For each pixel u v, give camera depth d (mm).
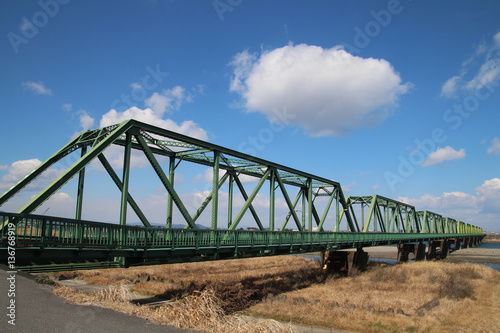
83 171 20953
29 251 12859
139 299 22906
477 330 17266
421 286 29031
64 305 14383
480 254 88000
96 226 15133
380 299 23859
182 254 19453
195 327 13305
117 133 18047
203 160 27391
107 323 12539
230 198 29469
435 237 72312
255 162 28984
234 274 36469
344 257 40188
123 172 18578
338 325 17828
